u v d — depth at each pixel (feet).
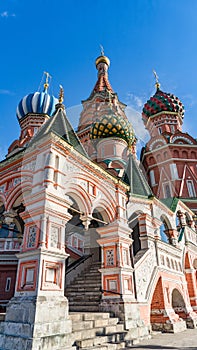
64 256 16.93
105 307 22.09
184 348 17.93
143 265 27.25
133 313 22.07
